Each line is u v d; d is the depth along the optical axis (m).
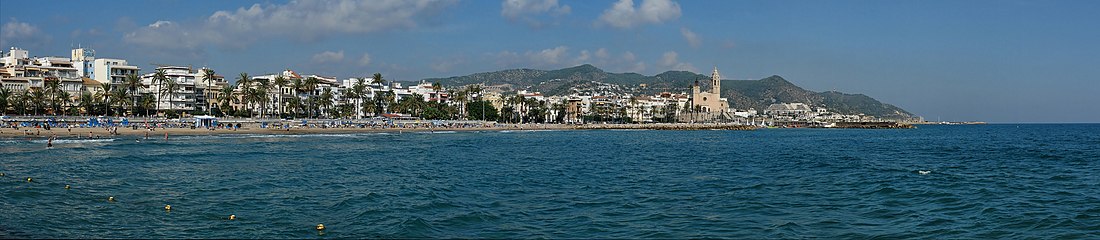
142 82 193.38
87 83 179.12
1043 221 34.06
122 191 43.34
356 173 57.88
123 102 168.88
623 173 60.44
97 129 125.19
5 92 151.25
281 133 151.00
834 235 30.56
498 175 57.34
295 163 67.69
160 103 190.88
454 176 56.06
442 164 69.56
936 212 36.97
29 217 32.97
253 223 32.44
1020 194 45.00
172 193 42.75
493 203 39.75
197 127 146.88
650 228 32.12
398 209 36.56
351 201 39.41
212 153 79.94
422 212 35.72
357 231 30.56
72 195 40.94
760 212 36.81
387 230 30.84
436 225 32.28
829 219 34.66
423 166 66.56
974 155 95.94
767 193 45.16
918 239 29.83
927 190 46.72
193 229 30.86
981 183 52.00
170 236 29.39
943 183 51.62
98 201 38.78
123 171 56.19
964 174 60.69
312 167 63.25
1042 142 156.12
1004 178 56.66
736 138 176.25
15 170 54.75
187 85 198.38
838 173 60.78
